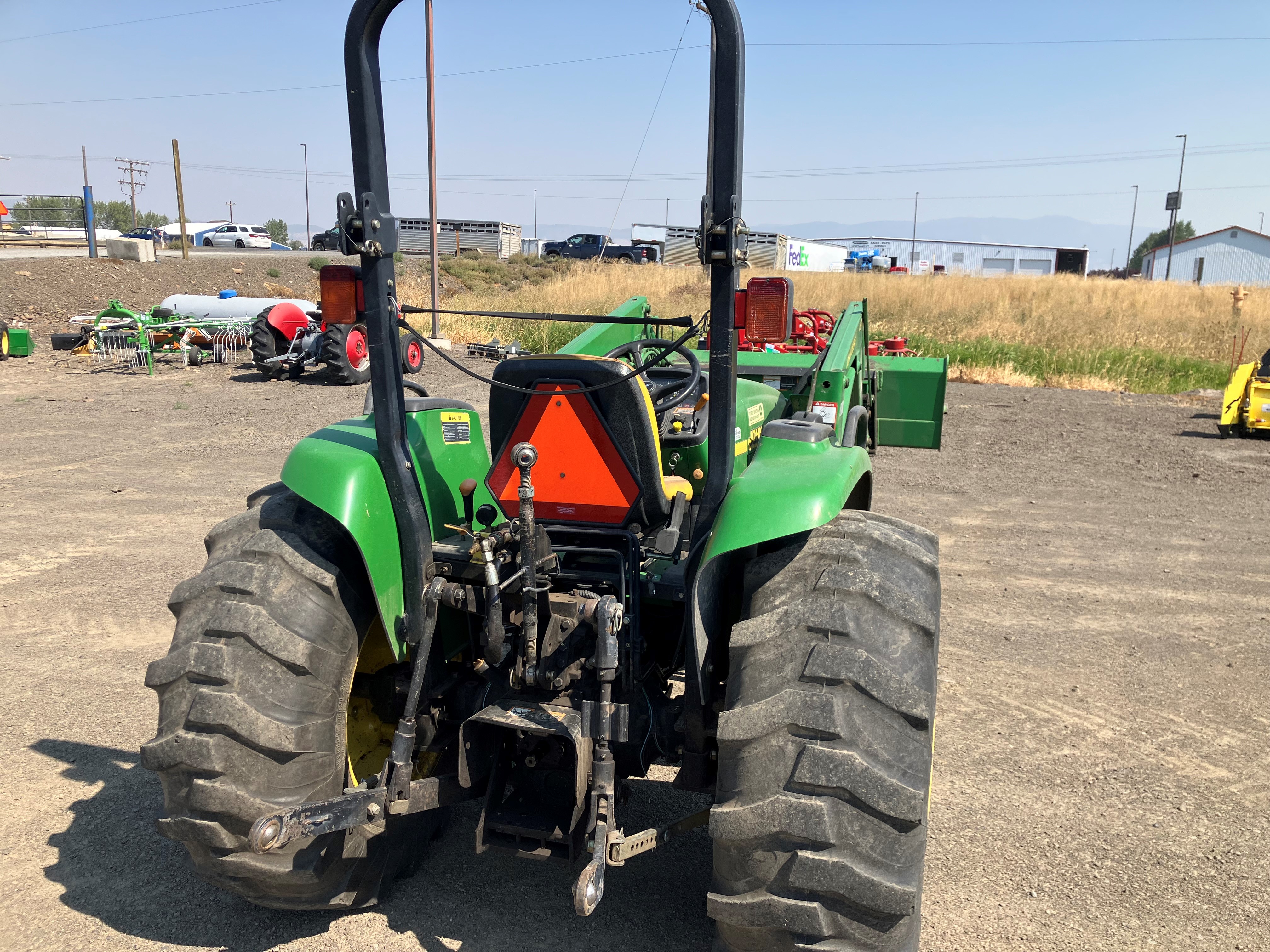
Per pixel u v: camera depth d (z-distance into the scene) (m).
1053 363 16.25
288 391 13.09
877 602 2.10
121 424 10.57
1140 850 3.12
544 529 2.59
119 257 26.69
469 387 12.95
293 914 2.76
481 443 3.32
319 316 14.58
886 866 1.94
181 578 5.68
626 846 2.25
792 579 2.20
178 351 15.86
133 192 71.06
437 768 2.99
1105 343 18.78
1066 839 3.18
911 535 2.45
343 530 2.54
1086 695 4.32
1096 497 8.09
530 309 21.14
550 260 42.03
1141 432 11.20
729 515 2.21
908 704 1.97
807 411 4.55
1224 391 14.63
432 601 2.45
